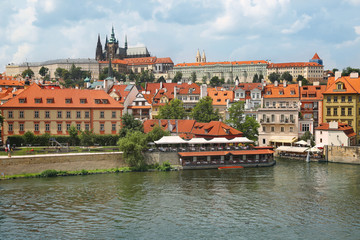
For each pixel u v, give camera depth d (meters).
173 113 162.12
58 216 76.69
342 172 116.06
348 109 148.38
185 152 121.38
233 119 146.25
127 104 180.25
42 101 136.00
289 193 92.75
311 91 168.75
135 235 67.88
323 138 139.50
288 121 152.12
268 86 178.50
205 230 70.00
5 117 132.62
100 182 102.00
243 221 74.50
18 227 71.12
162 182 102.62
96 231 69.62
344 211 79.94
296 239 66.25
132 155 117.44
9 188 94.75
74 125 136.50
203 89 184.50
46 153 114.69
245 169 121.00
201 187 97.81
